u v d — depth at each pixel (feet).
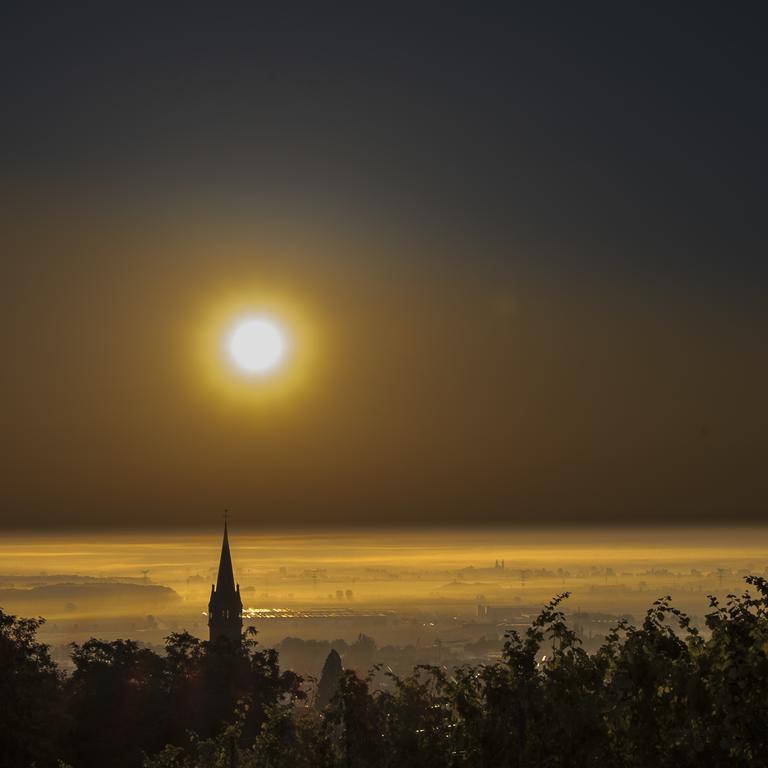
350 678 270.67
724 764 188.03
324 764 277.03
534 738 213.05
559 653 221.25
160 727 510.58
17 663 415.85
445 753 236.43
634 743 197.88
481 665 241.96
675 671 194.39
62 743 465.06
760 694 182.60
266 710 329.52
